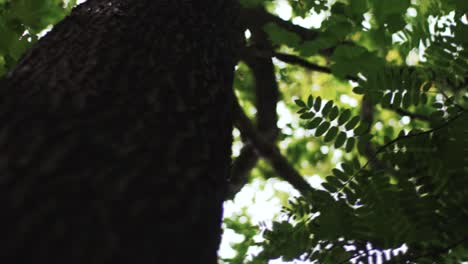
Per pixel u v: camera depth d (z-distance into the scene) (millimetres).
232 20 2662
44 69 1658
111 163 1211
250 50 3783
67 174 1132
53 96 1421
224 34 2416
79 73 1593
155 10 2193
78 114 1346
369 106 4285
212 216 1302
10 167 1117
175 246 1104
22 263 919
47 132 1247
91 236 1008
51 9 3205
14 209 1015
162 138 1389
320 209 2381
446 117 2248
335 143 2271
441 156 2266
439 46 2338
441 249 2357
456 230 2312
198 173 1362
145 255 1033
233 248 3850
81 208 1059
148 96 1547
